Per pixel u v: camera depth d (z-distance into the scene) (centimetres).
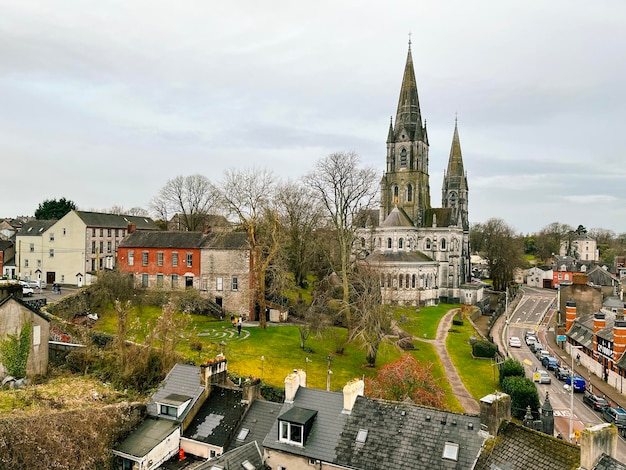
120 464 3092
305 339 5869
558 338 8269
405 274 10638
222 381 3684
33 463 2816
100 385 4041
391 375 4278
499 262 14362
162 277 7669
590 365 7138
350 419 2992
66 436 2978
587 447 2252
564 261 16350
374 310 5706
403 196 12738
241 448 2902
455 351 7106
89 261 9388
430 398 4116
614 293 11369
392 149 13050
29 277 9575
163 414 3388
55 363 4588
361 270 6675
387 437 2811
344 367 5409
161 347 4428
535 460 2425
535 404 4969
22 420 2912
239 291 7250
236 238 7425
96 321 5853
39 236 9538
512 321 10600
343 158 8219
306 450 2873
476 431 2673
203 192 11981
